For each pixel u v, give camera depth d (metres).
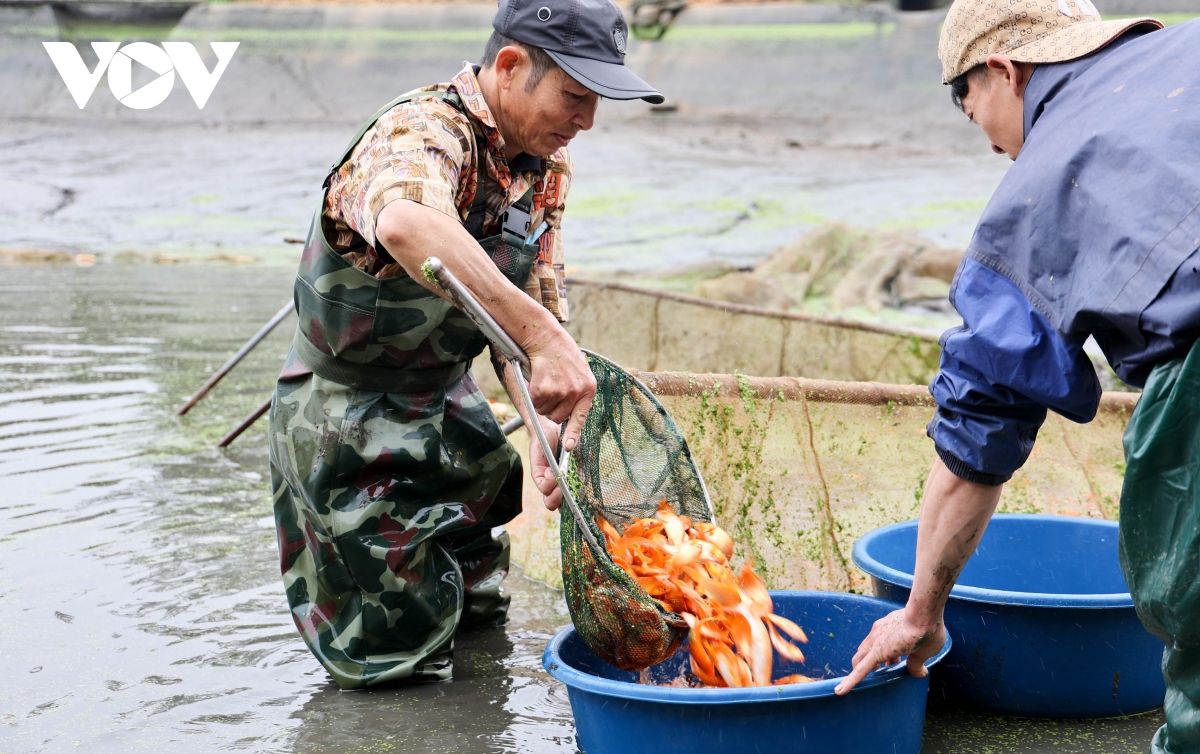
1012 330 1.99
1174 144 1.81
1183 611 1.83
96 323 8.31
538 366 2.35
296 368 2.85
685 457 2.84
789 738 2.25
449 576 2.97
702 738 2.24
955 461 2.15
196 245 13.46
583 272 10.13
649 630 2.36
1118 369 1.96
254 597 3.45
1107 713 2.69
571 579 2.43
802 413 3.48
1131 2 20.06
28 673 2.92
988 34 2.13
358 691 2.87
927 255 9.48
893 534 3.07
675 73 22.89
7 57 23.70
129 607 3.35
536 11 2.48
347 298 2.68
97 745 2.55
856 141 19.41
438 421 2.86
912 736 2.44
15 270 11.49
